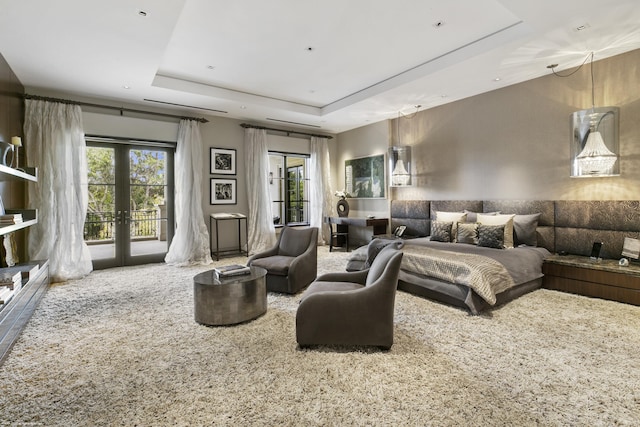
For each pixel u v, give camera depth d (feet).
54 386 6.43
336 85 17.08
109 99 16.99
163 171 19.25
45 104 14.84
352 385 6.35
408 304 11.16
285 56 13.51
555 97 14.24
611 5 9.06
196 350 7.89
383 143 22.40
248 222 21.75
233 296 9.43
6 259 11.74
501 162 16.22
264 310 10.36
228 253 21.15
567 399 5.89
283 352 7.76
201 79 16.08
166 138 18.83
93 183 17.15
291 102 19.86
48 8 8.89
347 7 10.00
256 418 5.42
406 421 5.32
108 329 9.23
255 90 17.74
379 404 5.76
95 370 7.02
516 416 5.42
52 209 14.75
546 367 6.99
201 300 9.53
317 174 24.94
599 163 11.98
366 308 7.70
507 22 11.02
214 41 12.14
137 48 11.35
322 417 5.43
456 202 17.90
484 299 9.98
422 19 10.75
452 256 11.62
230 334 8.82
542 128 14.70
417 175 20.42
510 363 7.16
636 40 11.29
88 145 16.97
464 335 8.62
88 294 12.67
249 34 11.63
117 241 17.79
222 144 20.95
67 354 7.75
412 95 17.13
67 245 14.98
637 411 5.56
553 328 9.04
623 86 12.41
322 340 7.81
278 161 24.89
